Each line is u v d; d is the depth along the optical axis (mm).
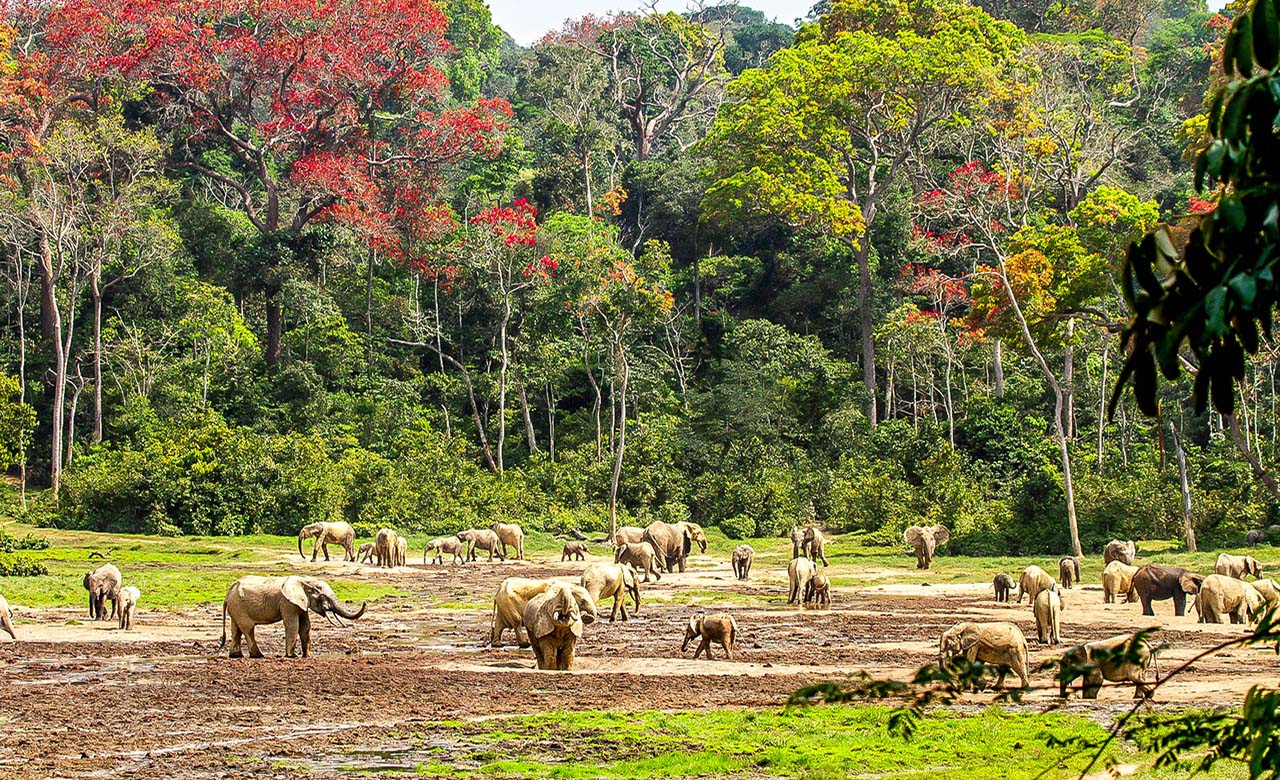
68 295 126000
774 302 141750
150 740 24734
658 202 150375
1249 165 7434
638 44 175250
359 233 134500
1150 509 83125
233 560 80000
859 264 127812
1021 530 86562
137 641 41031
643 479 111062
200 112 134625
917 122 124000
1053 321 86000
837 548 90000
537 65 178125
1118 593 53844
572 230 134750
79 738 24875
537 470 114875
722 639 36969
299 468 100562
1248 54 7391
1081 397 110875
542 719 26688
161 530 95062
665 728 25844
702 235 150125
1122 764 21094
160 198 134875
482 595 61000
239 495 97750
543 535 101312
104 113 130250
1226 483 82250
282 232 132625
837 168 133500
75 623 46125
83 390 119562
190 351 126562
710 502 110312
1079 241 85625
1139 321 7875
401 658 36812
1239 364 7574
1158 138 143750
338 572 74250
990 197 108312
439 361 135750
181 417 110875
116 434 112438
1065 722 25750
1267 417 92250
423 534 99938
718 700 29625
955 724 25984
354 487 102312
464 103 179750
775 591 63125
